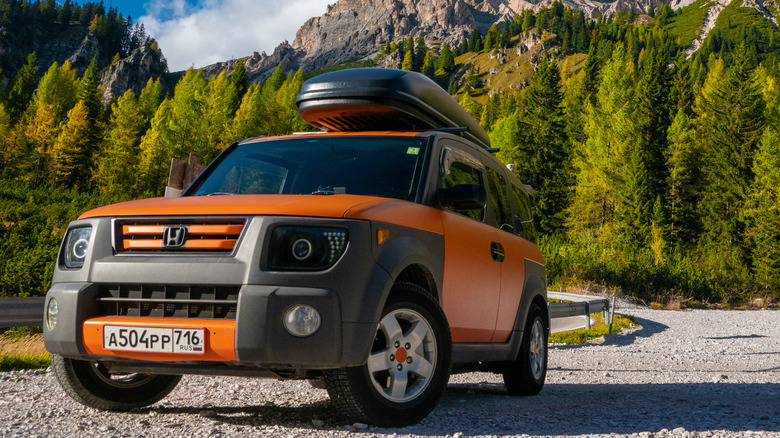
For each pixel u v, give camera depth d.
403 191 4.38
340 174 4.55
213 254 3.49
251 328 3.30
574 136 100.50
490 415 4.57
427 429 3.87
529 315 5.93
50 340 3.75
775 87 108.38
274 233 3.47
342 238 3.53
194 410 4.55
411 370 3.92
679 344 13.97
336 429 3.77
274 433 3.64
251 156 4.94
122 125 105.19
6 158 104.25
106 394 4.34
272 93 125.75
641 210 68.94
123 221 3.77
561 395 6.00
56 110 116.81
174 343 3.43
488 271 5.00
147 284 3.56
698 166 82.38
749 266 60.59
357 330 3.46
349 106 5.06
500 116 185.88
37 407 4.64
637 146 74.50
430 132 4.88
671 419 4.55
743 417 4.69
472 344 4.87
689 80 97.94
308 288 3.40
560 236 67.50
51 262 17.94
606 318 16.73
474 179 5.35
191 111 101.75
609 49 188.38
